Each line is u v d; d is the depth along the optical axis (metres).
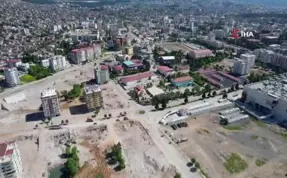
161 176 145.50
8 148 143.00
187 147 171.00
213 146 172.12
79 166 155.50
